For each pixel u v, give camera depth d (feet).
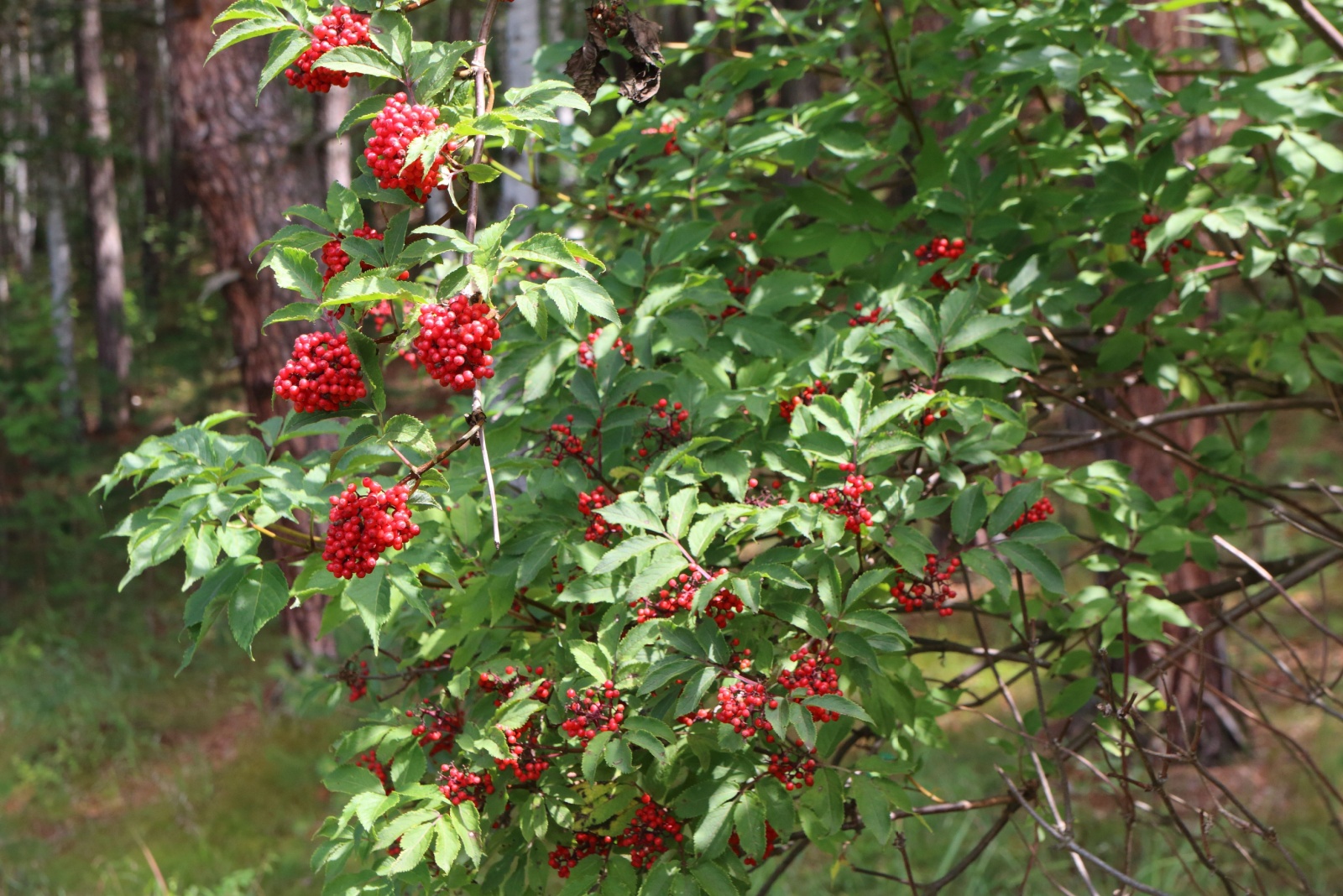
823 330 8.65
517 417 9.00
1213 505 12.10
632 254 9.27
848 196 11.02
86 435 52.70
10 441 44.47
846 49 14.80
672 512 7.14
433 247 5.75
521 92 6.39
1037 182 12.48
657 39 7.48
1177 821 8.10
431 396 43.42
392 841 6.72
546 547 7.92
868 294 9.95
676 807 7.32
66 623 40.42
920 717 9.62
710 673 6.90
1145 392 21.49
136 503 44.47
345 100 34.19
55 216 63.77
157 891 22.79
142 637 38.47
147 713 32.68
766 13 12.49
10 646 37.60
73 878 23.89
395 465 13.92
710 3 11.96
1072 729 14.46
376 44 6.24
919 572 7.14
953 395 8.05
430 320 5.57
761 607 7.16
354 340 5.84
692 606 6.62
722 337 9.36
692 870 7.13
